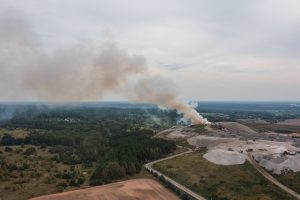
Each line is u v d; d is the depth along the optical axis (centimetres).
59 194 13038
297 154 17662
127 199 12638
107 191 13388
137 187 14075
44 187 14238
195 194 14038
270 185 14550
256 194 13712
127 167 16588
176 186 14825
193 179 15575
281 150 18912
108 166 16062
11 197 13088
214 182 15075
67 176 15800
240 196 13562
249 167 16625
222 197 13550
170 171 16912
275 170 15862
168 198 13288
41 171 16788
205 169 16800
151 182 15100
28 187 14238
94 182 14912
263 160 16988
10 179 15338
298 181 14788
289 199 13212
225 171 16312
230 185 14650
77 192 13262
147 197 13062
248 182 14925
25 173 16225
